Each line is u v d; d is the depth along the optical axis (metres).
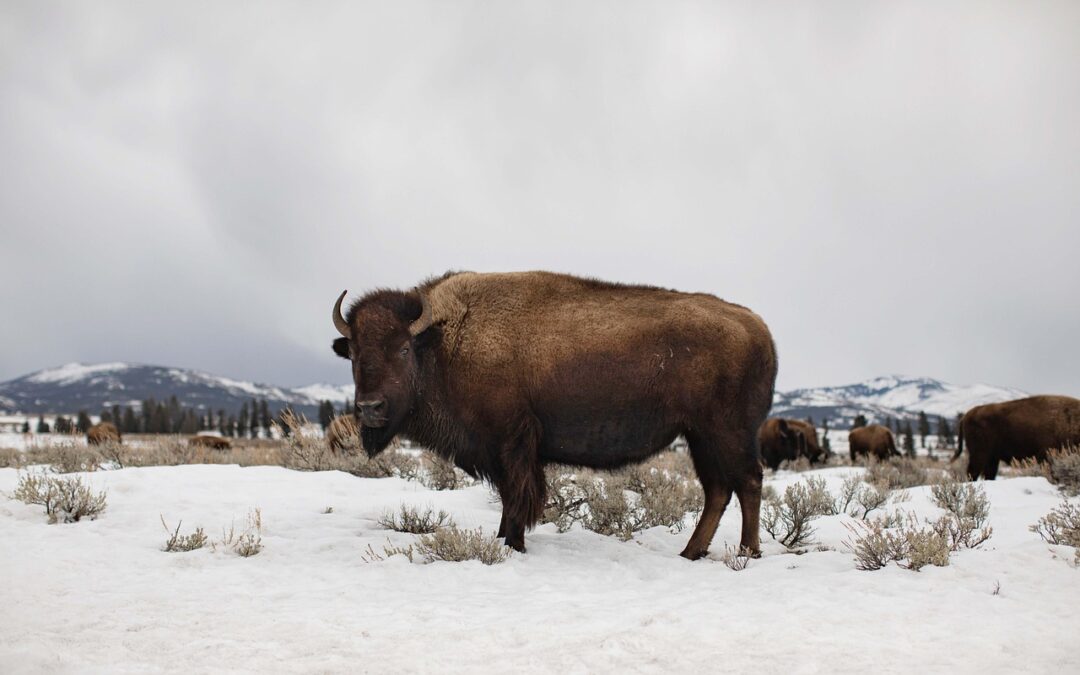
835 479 14.71
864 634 3.64
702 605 4.30
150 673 3.17
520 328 6.53
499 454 6.54
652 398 6.38
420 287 7.05
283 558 6.17
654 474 10.05
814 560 5.81
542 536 7.26
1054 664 3.13
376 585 5.16
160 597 4.71
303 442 13.29
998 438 14.82
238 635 3.80
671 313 6.45
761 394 6.46
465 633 3.78
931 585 4.66
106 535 6.98
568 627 3.88
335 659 3.38
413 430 6.79
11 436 25.41
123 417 101.75
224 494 9.62
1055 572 4.91
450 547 5.93
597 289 6.77
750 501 6.37
